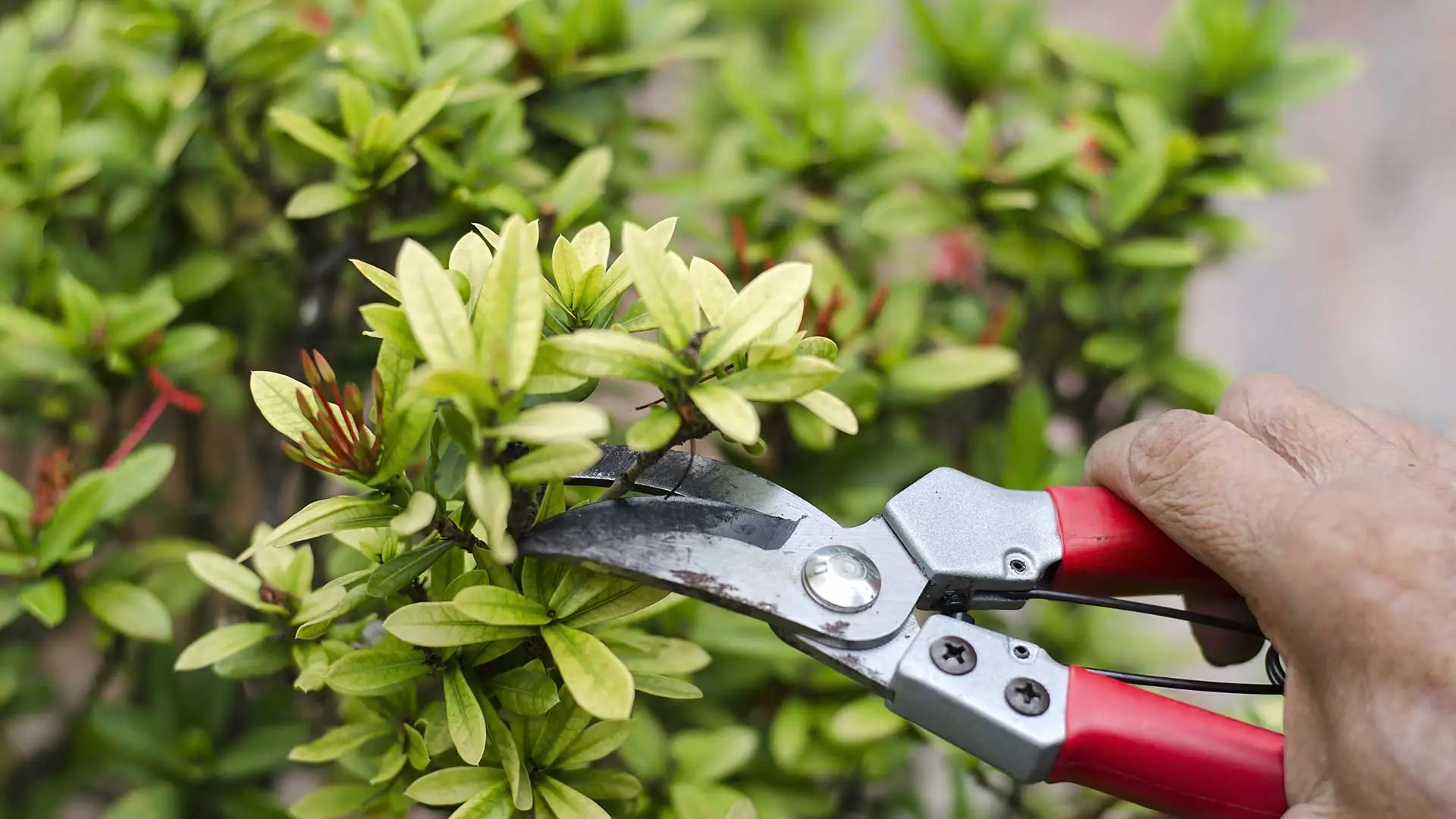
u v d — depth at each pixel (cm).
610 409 67
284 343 68
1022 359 71
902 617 54
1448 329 130
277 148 63
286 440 65
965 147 66
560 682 53
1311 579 52
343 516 50
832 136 67
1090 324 69
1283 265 134
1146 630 69
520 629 51
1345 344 130
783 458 66
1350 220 137
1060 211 67
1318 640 52
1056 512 56
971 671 53
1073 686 53
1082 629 68
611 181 67
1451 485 52
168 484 72
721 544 52
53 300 63
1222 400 58
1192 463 54
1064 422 73
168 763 62
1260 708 63
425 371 47
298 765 65
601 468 54
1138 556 56
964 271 73
